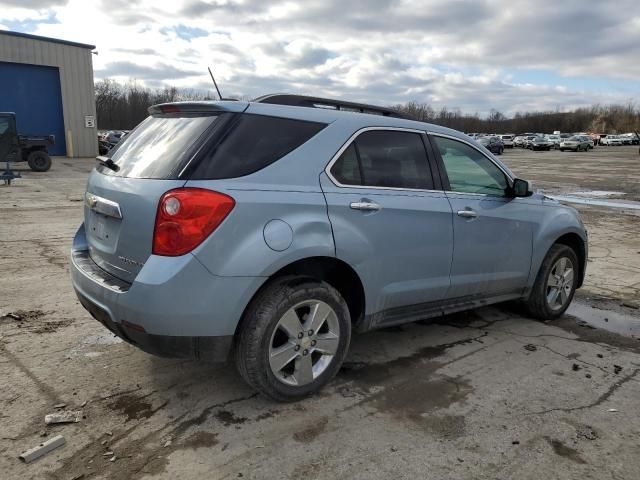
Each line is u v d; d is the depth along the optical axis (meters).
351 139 3.46
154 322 2.79
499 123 124.88
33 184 15.94
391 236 3.54
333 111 3.54
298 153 3.21
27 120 27.44
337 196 3.28
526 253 4.60
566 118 126.69
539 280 4.82
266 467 2.65
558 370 3.88
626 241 8.98
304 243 3.08
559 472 2.68
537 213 4.70
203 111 3.21
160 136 3.24
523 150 61.84
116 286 3.00
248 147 3.05
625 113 123.69
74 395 3.28
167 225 2.78
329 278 3.58
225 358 3.00
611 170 27.47
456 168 4.12
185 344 2.88
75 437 2.84
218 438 2.88
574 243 5.29
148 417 3.06
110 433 2.89
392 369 3.83
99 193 3.33
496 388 3.57
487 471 2.67
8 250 7.04
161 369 3.66
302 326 3.22
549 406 3.34
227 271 2.85
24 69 26.86
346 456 2.76
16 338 4.12
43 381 3.45
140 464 2.64
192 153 2.93
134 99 84.38
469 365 3.93
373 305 3.56
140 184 2.98
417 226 3.69
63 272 6.01
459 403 3.35
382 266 3.52
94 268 3.34
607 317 5.16
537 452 2.84
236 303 2.91
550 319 5.02
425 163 3.90
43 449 2.69
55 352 3.89
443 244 3.88
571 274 5.10
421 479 2.59
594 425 3.13
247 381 3.10
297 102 3.58
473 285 4.21
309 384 3.30
